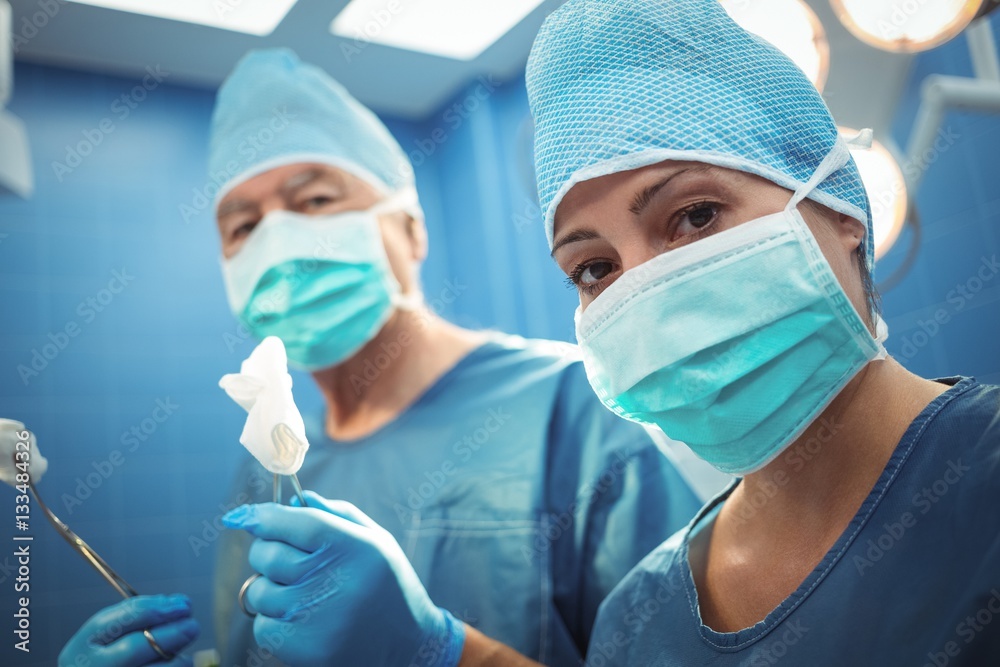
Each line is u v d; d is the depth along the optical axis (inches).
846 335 31.2
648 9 34.7
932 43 41.5
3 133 59.6
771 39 42.9
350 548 37.6
